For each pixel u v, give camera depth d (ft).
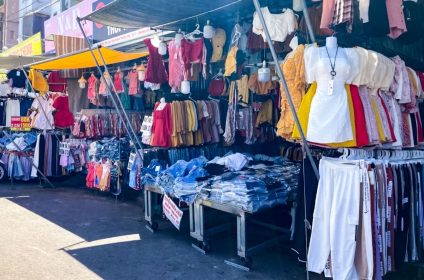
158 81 19.11
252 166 16.40
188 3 14.61
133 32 26.43
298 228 12.26
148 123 20.58
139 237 16.61
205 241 14.66
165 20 16.67
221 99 20.79
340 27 11.10
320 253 10.96
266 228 17.28
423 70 16.78
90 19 16.24
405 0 11.60
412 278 12.54
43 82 27.14
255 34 16.63
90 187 26.23
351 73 10.26
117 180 23.56
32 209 21.27
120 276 12.50
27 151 28.81
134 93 24.49
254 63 18.31
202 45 17.33
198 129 19.92
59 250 14.80
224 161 16.22
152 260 13.96
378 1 10.61
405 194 11.83
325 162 10.78
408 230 12.09
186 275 12.66
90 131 27.17
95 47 18.54
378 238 10.46
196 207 14.88
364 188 10.26
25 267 12.97
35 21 66.69
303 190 12.19
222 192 13.69
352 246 10.29
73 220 19.19
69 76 29.76
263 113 18.99
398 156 12.60
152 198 17.57
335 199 10.48
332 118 9.99
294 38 14.07
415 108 13.55
